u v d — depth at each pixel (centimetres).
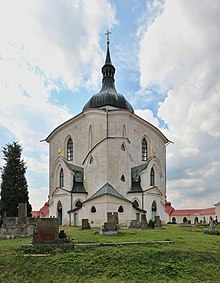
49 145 8062
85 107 7512
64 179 6469
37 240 2364
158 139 7800
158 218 4916
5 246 2567
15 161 5625
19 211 3634
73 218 5925
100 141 6431
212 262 2219
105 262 2073
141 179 6400
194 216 13438
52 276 1925
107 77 7788
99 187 6094
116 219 3719
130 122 7175
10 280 1917
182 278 1920
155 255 2219
